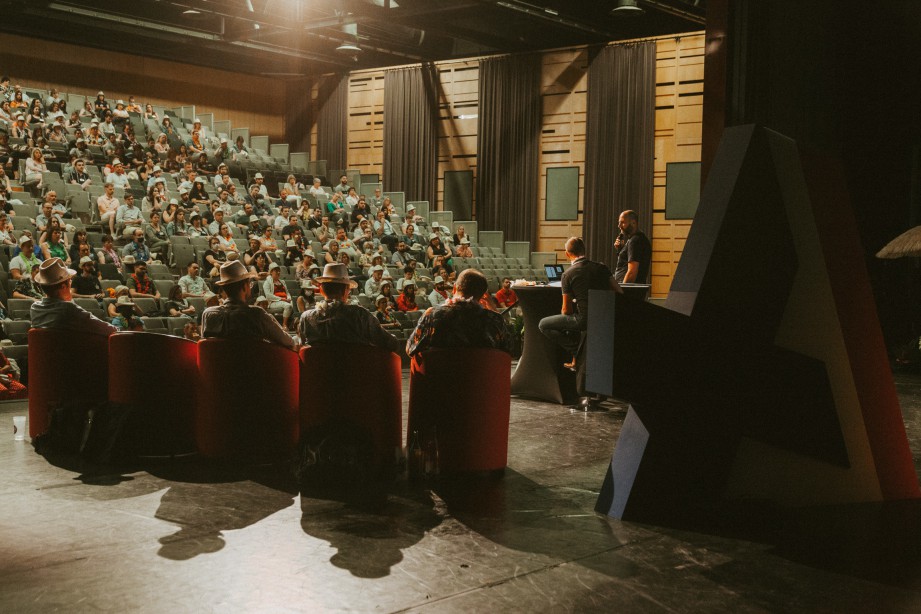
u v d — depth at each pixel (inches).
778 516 129.6
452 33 592.7
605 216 613.9
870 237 450.0
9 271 327.0
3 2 538.3
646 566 106.0
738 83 360.5
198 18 605.6
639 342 122.5
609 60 610.2
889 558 109.9
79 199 425.1
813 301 137.3
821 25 399.5
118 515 126.3
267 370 163.0
